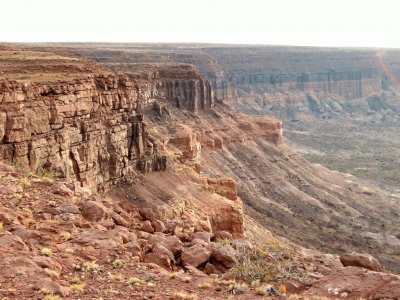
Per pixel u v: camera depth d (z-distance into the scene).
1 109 38.28
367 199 133.38
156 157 63.28
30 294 14.24
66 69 54.50
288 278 16.86
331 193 133.25
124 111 58.50
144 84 124.94
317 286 16.28
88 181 49.19
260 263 18.09
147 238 21.09
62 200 23.83
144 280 16.19
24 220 20.48
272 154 145.75
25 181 26.12
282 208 109.62
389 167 187.62
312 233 95.69
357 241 93.94
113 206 25.19
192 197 61.31
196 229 28.34
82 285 15.34
